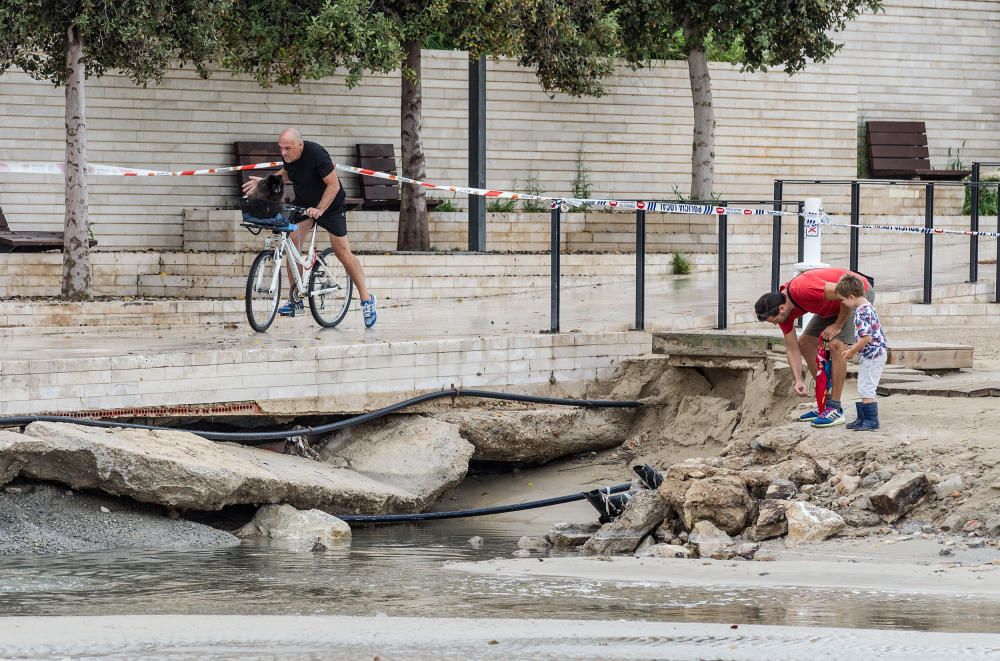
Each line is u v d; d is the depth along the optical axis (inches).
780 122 2893.7
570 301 2014.0
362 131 2596.0
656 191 2817.4
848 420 1263.5
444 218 2503.7
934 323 1883.6
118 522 1173.1
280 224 1576.0
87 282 1925.4
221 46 2050.9
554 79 2442.2
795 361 1275.8
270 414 1358.3
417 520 1354.6
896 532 1075.9
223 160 2500.0
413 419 1457.9
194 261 2166.6
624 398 1584.6
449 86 2642.7
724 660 706.8
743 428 1464.1
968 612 831.7
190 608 877.8
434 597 913.5
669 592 922.1
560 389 1565.0
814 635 762.2
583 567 1036.5
